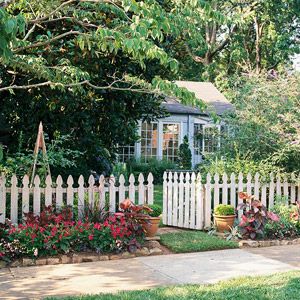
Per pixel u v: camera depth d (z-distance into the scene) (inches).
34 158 324.8
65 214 288.8
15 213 305.6
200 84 995.3
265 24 1082.1
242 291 201.8
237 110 439.2
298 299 191.8
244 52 1093.8
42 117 394.3
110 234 278.7
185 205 364.5
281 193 381.7
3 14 142.9
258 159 409.4
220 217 336.2
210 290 204.7
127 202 299.7
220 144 445.7
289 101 406.9
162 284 221.0
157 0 323.9
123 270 247.1
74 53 363.3
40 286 216.7
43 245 265.3
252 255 285.0
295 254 288.8
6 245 263.6
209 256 281.6
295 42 972.6
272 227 329.1
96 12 305.9
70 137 406.3
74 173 411.8
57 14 294.2
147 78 396.2
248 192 366.6
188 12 245.3
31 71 299.7
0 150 156.2
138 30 205.0
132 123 444.5
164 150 829.8
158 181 754.8
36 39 321.4
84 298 192.1
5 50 147.4
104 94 402.3
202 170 437.1
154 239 310.5
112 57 372.8
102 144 430.9
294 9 942.4
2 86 375.2
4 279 228.8
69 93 373.4
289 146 375.6
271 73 453.4
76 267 253.6
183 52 794.2
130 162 780.0
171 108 819.4
